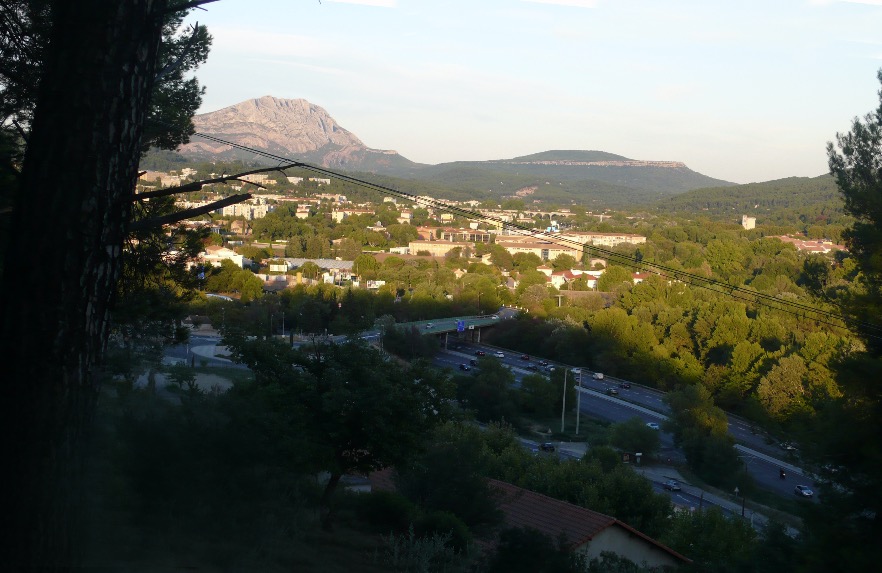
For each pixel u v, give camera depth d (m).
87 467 4.77
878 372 11.23
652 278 81.62
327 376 12.05
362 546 10.92
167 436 9.54
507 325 77.62
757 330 60.72
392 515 12.98
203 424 10.41
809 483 40.56
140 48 4.91
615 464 36.47
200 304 60.56
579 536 16.34
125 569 6.74
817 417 12.05
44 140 4.64
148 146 14.98
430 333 65.75
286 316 61.44
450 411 12.86
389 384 11.98
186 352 48.38
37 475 4.49
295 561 9.06
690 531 23.31
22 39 7.45
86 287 4.68
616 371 65.25
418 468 15.03
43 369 4.53
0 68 7.41
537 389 53.09
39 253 4.56
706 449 42.06
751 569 13.12
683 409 46.56
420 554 10.63
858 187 14.30
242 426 10.56
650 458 45.72
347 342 12.73
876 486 10.75
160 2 5.09
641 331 65.56
